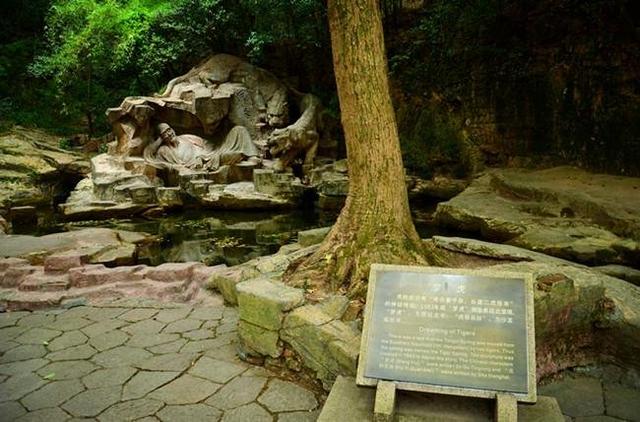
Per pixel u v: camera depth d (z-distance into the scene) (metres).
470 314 2.54
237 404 3.02
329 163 13.41
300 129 12.83
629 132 9.41
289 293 3.51
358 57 3.79
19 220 10.66
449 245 4.99
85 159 14.40
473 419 2.42
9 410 3.00
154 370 3.49
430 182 11.94
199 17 14.67
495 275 2.62
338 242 3.98
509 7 11.38
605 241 6.39
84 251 6.32
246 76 14.64
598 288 3.39
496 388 2.32
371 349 2.55
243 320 3.61
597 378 3.34
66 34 15.24
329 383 3.08
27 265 5.68
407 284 2.71
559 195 8.16
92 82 17.19
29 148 13.66
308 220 10.81
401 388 2.43
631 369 3.31
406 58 13.12
